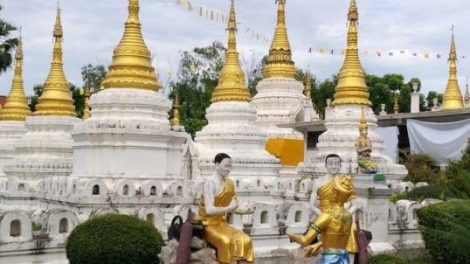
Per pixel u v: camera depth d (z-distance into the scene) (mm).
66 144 31984
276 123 42062
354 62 33906
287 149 39312
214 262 12984
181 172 27281
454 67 50250
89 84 72938
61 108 33125
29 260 15719
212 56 80062
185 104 73125
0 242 15273
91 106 26094
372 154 31312
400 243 21062
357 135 31781
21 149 32125
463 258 17438
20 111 39938
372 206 19312
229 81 33406
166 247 13828
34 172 30484
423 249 21062
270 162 31531
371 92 80875
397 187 30578
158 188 22844
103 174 24109
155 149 24812
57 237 16281
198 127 63031
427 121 37250
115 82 25766
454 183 22344
